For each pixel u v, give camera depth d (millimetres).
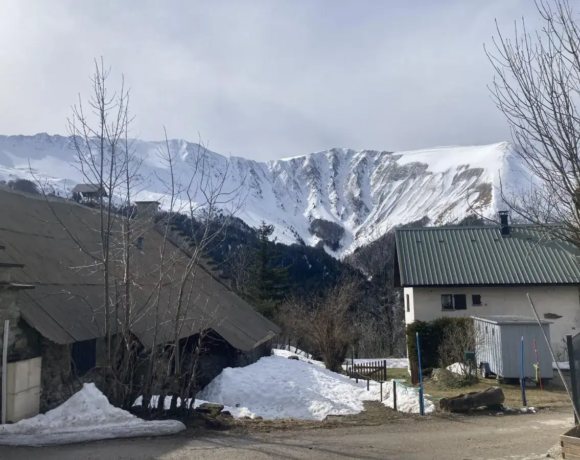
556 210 7453
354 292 42219
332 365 25500
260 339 18578
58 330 9266
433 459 7754
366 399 14625
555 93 6875
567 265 25938
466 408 12477
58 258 12344
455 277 25797
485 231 28625
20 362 8281
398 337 47094
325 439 9047
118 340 9469
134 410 9125
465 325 23062
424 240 28359
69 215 15281
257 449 7895
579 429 7145
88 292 11758
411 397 13445
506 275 25719
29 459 6809
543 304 25578
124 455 7191
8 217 12516
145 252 17625
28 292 9742
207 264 23156
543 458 7820
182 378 10055
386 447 8531
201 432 8820
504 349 18938
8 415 8062
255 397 14109
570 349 7328
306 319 34156
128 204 9906
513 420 11578
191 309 13750
